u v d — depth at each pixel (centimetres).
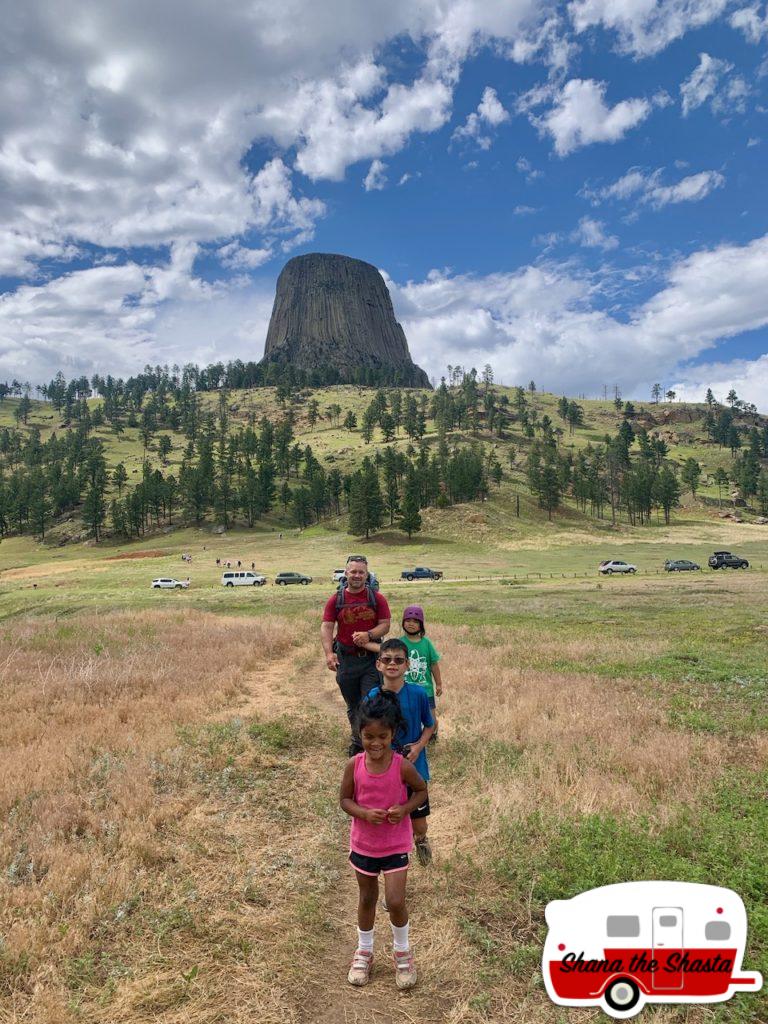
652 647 1786
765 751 802
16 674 1277
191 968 391
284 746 901
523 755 809
